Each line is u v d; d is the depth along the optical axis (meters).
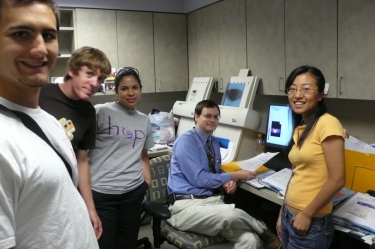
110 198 1.98
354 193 1.86
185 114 3.44
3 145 0.69
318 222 1.51
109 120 2.00
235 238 2.12
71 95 1.68
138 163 2.11
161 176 2.50
